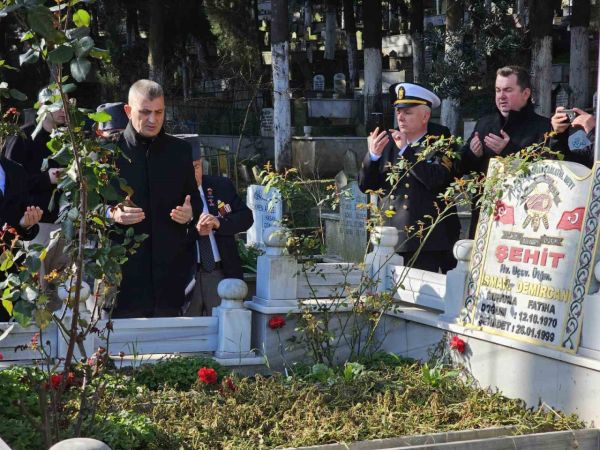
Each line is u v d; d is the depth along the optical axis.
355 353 7.23
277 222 7.34
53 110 4.60
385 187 7.79
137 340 6.72
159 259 6.97
